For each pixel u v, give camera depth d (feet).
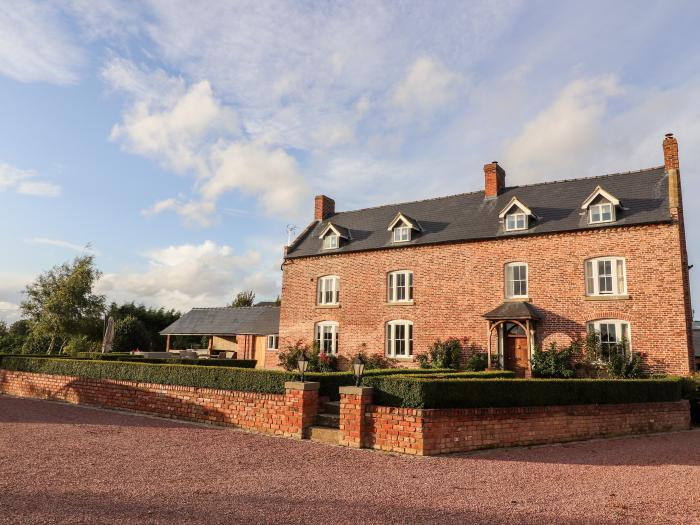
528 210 72.69
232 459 28.66
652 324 62.49
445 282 77.82
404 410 32.45
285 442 34.47
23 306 130.00
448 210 86.58
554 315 68.80
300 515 19.03
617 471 28.81
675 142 70.08
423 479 25.54
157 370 46.65
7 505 18.94
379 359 80.84
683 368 59.88
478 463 29.89
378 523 18.44
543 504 21.61
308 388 36.70
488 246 75.05
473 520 19.15
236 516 18.61
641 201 67.87
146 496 20.80
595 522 19.40
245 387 40.57
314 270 91.71
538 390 38.50
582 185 77.00
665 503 22.20
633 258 64.85
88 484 22.41
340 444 34.19
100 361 52.65
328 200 105.91
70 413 45.78
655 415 46.03
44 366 59.41
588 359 64.59
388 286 83.56
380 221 92.73
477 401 35.04
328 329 88.79
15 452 28.73
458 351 74.43
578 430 39.86
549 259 70.28
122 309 189.98
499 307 71.51
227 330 127.34
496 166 84.64
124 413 46.68
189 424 41.16
